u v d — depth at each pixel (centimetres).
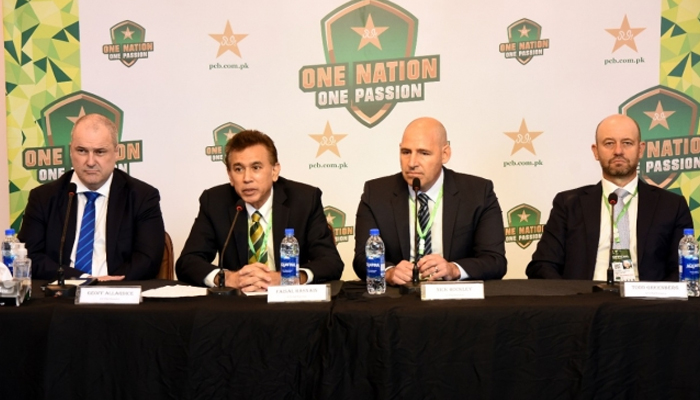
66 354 216
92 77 436
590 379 212
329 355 214
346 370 214
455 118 432
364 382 214
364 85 434
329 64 434
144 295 240
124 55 435
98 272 320
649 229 324
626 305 214
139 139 436
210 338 215
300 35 433
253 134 298
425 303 222
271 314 216
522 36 428
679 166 430
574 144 430
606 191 340
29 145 437
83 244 320
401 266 267
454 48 430
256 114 435
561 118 430
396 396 213
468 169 433
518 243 436
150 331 216
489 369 213
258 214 308
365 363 214
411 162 299
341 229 438
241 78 434
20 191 437
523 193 433
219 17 432
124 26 434
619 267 320
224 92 434
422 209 311
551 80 429
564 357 213
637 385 212
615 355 213
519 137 431
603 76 427
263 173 294
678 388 211
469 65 430
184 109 435
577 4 425
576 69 428
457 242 307
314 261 296
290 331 215
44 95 437
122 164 436
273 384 215
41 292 257
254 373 215
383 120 435
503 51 429
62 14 434
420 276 269
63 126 438
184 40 433
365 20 432
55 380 215
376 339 213
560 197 344
